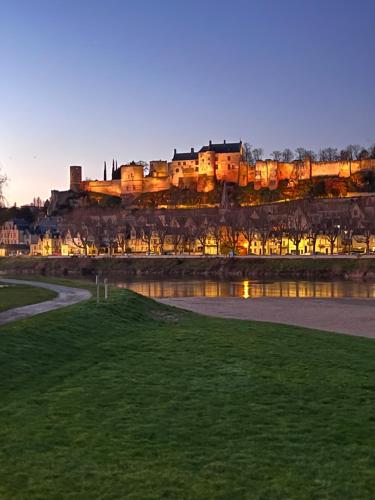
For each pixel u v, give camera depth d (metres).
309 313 52.31
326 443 14.39
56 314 31.20
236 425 15.68
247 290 90.31
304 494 11.57
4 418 15.71
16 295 43.25
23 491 11.54
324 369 22.53
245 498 11.40
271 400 18.12
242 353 25.48
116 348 25.94
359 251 158.62
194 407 17.28
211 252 174.75
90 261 162.62
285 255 148.25
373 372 22.11
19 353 22.25
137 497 11.38
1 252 199.12
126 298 41.47
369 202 188.12
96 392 18.53
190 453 13.62
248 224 175.00
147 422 15.81
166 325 35.41
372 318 48.09
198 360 23.81
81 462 13.00
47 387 18.89
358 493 11.62
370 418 16.39
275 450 13.89
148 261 155.25
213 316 46.38
